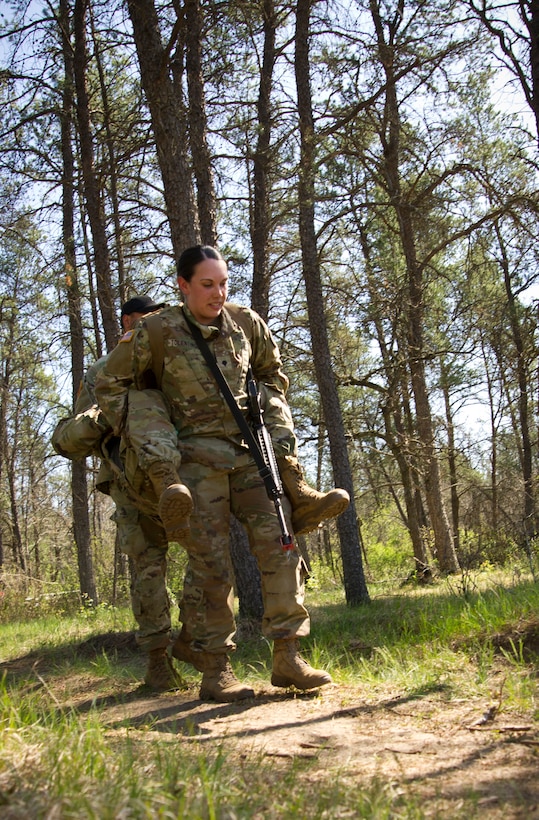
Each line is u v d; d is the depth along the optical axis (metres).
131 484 4.48
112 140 11.84
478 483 28.52
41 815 2.21
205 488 4.34
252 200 14.95
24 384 29.73
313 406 22.47
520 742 3.12
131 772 2.71
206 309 4.35
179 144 8.84
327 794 2.57
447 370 18.69
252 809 2.45
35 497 38.25
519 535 15.59
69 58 14.91
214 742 3.46
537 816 2.39
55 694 5.52
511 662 4.46
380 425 19.28
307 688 4.38
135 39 8.91
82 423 5.00
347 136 13.84
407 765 2.97
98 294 13.05
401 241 17.58
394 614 7.96
